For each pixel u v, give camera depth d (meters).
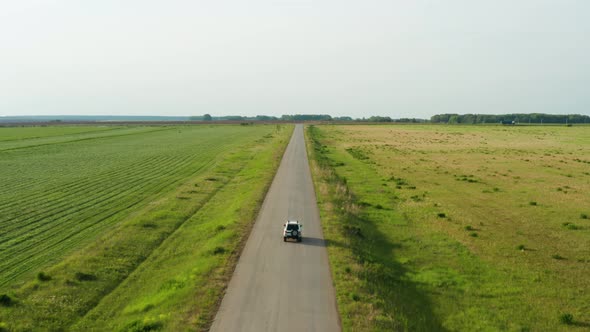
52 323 25.25
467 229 45.31
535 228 45.91
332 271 30.98
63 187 66.19
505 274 34.03
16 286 30.03
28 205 54.06
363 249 37.00
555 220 49.00
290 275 30.20
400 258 37.09
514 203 57.09
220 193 61.53
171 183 70.19
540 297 30.31
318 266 31.95
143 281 31.12
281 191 59.56
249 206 50.03
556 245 40.72
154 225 44.06
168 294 27.45
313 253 34.69
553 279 33.22
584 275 34.00
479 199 59.53
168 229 43.09
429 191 64.81
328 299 26.62
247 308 25.28
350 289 27.83
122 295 28.97
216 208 52.25
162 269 33.06
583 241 41.81
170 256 35.72
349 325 23.25
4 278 31.39
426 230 44.88
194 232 42.03
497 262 36.50
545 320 27.22
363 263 33.50
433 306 28.84
